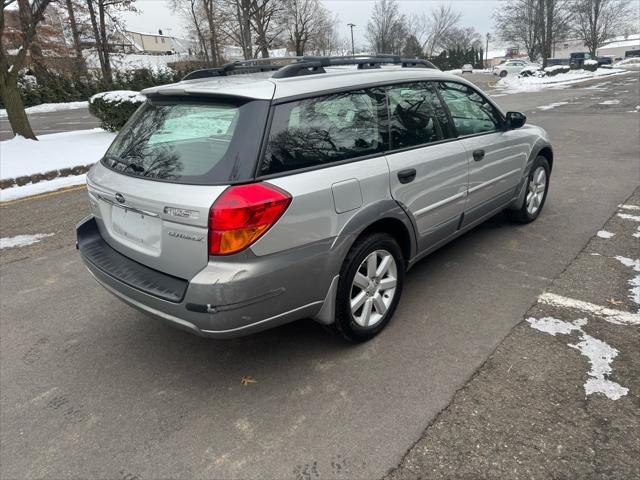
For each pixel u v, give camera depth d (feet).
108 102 43.01
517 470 6.99
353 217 9.12
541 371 9.11
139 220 8.79
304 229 8.29
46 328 11.86
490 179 13.55
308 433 7.97
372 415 8.28
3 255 16.89
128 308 12.75
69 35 103.40
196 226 7.63
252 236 7.61
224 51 149.18
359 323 10.04
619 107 49.67
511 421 7.91
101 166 10.27
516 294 12.09
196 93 8.85
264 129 8.05
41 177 28.58
